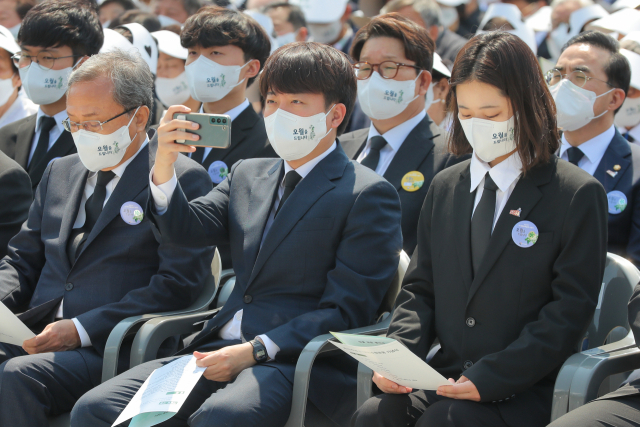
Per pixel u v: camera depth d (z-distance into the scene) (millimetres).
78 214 4938
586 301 3316
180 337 4875
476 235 3662
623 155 5348
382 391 3682
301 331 3830
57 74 6500
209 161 6344
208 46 6391
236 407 3480
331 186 4262
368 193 4203
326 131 4309
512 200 3566
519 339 3326
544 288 3467
